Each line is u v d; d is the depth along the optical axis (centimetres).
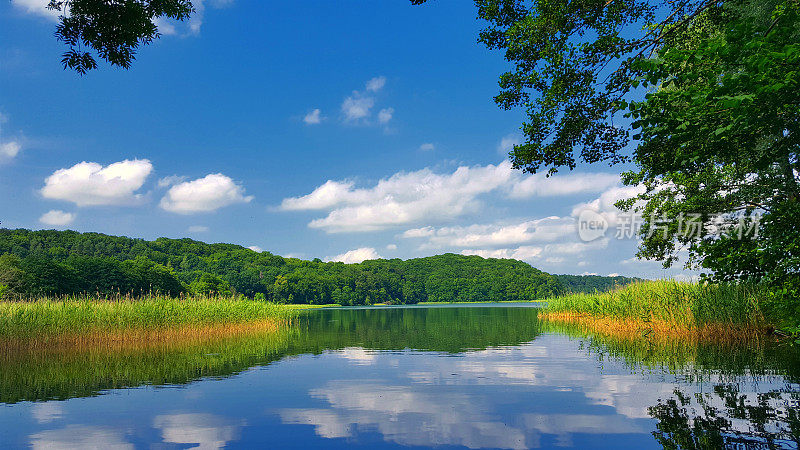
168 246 18750
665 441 566
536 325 2839
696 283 1736
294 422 692
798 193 1050
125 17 712
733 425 619
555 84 796
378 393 898
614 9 792
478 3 870
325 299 15788
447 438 607
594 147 823
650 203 1457
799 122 593
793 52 509
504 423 673
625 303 2102
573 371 1100
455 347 1730
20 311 1761
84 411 769
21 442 605
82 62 729
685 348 1412
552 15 795
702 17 801
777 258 759
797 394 795
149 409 779
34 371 1222
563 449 556
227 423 690
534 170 867
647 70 627
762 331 1536
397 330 2858
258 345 1877
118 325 1938
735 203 1109
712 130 631
